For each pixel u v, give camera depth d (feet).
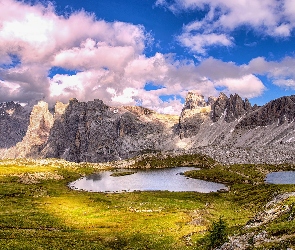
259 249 123.24
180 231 248.11
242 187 557.33
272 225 149.28
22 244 205.16
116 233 255.70
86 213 352.69
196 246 193.16
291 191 312.50
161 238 228.63
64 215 340.80
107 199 460.96
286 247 113.50
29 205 397.60
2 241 210.18
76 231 269.03
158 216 320.29
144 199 455.63
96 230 270.87
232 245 145.18
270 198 338.75
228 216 296.30
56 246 206.90
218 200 433.07
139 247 210.38
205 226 261.65
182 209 366.43
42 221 306.14
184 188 619.26
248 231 163.63
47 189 575.79
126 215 333.42
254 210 302.66
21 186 573.33
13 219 307.17
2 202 412.16
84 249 204.64
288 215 161.17
